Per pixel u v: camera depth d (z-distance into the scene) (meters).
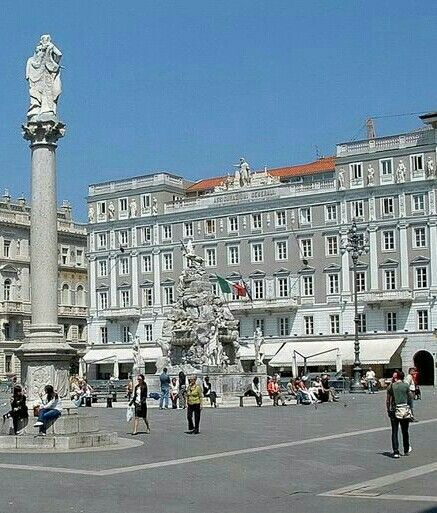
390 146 96.06
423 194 93.44
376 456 24.16
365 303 95.94
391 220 95.12
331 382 73.81
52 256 27.72
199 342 57.78
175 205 109.88
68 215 129.12
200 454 24.75
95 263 114.88
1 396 77.50
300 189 101.50
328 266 98.94
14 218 117.94
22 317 116.50
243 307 102.56
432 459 23.33
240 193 105.31
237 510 15.83
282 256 102.25
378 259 95.88
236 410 48.22
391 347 93.12
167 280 108.88
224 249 106.00
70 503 16.42
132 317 110.56
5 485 18.59
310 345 98.25
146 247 110.88
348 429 33.72
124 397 64.88
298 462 22.84
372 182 96.56
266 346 100.88
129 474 20.38
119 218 113.25
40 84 28.11
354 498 17.03
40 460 22.95
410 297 93.31
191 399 32.41
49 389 26.25
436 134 93.06
